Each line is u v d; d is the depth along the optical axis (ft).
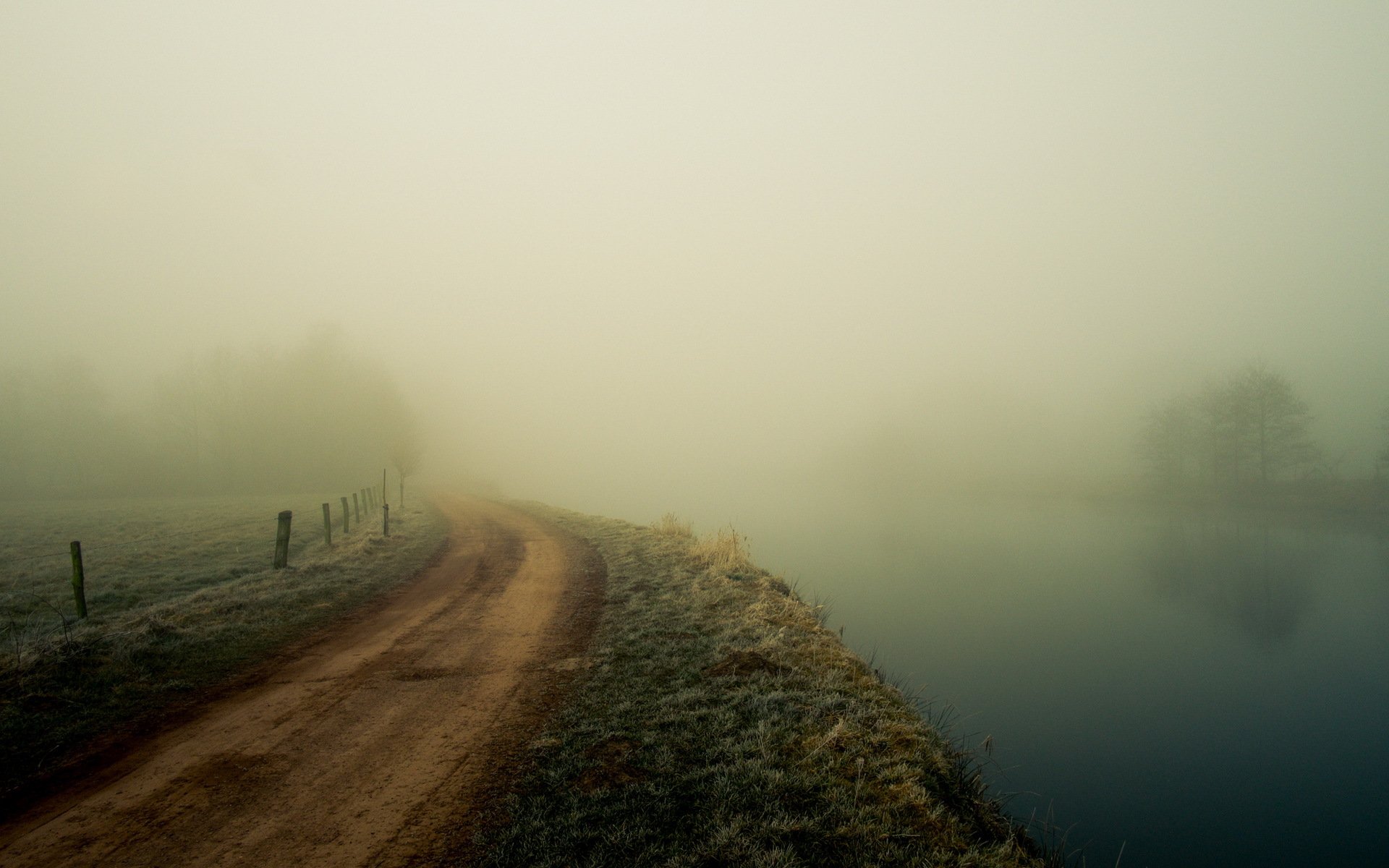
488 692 23.62
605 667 26.22
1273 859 24.50
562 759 18.06
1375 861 24.08
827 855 13.84
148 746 19.26
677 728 20.11
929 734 21.58
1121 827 26.30
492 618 35.29
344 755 18.54
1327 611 65.36
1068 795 28.73
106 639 26.94
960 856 14.28
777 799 15.81
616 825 14.75
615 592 40.81
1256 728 37.29
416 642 30.66
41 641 26.63
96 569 49.62
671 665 26.27
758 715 21.06
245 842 14.17
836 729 19.56
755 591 40.32
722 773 17.19
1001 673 43.88
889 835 14.66
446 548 63.05
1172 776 30.91
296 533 74.74
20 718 20.13
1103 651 50.83
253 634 30.94
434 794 16.28
